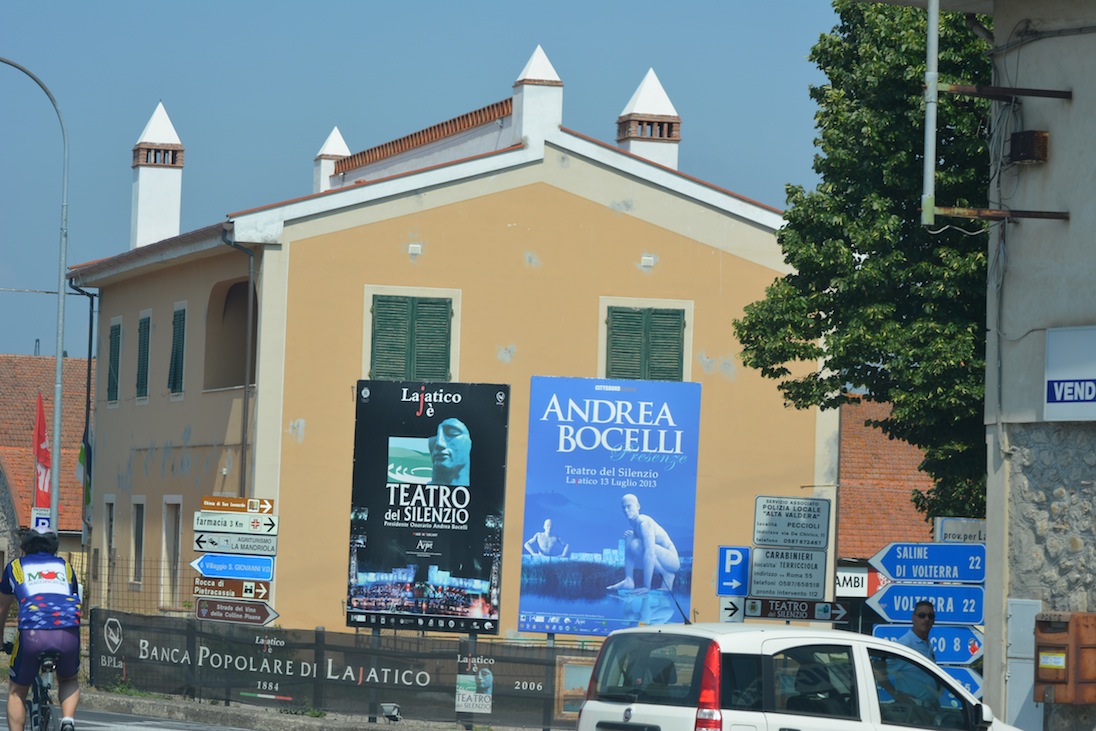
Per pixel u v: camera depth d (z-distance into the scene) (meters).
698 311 35.75
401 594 30.75
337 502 34.41
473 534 30.66
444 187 35.19
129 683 28.78
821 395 26.56
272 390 34.28
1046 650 18.62
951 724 15.32
